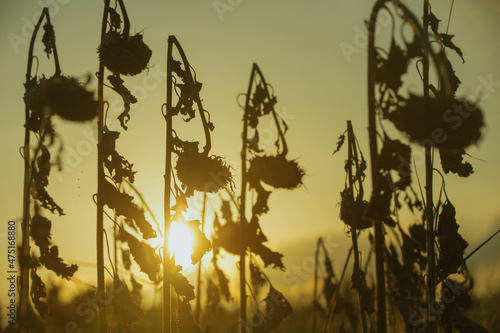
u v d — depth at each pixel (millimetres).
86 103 4121
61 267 4684
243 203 4449
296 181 4270
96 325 5324
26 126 4758
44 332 4902
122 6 4395
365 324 4797
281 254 4461
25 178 4766
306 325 6512
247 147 4387
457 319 4707
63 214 4652
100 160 4410
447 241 4734
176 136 4469
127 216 4406
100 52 4316
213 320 5820
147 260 4516
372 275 5301
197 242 4430
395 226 4902
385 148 3609
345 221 4703
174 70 4535
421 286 4984
